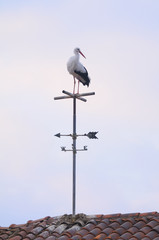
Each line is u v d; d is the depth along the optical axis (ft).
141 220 47.26
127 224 46.85
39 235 47.93
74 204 50.01
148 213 48.75
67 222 49.55
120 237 44.11
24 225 52.60
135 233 44.93
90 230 46.93
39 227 49.78
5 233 51.21
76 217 49.85
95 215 50.16
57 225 49.70
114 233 45.21
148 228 45.37
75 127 50.19
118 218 48.67
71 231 47.09
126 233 44.96
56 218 51.96
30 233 48.98
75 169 49.75
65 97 51.44
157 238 42.93
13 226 53.21
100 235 45.14
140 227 46.06
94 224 47.98
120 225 47.24
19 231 50.60
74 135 49.96
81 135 50.01
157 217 47.78
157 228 45.01
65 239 45.93
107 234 45.57
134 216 48.75
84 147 49.80
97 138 49.78
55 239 46.47
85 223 48.75
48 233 48.29
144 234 44.47
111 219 48.78
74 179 49.60
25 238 48.19
